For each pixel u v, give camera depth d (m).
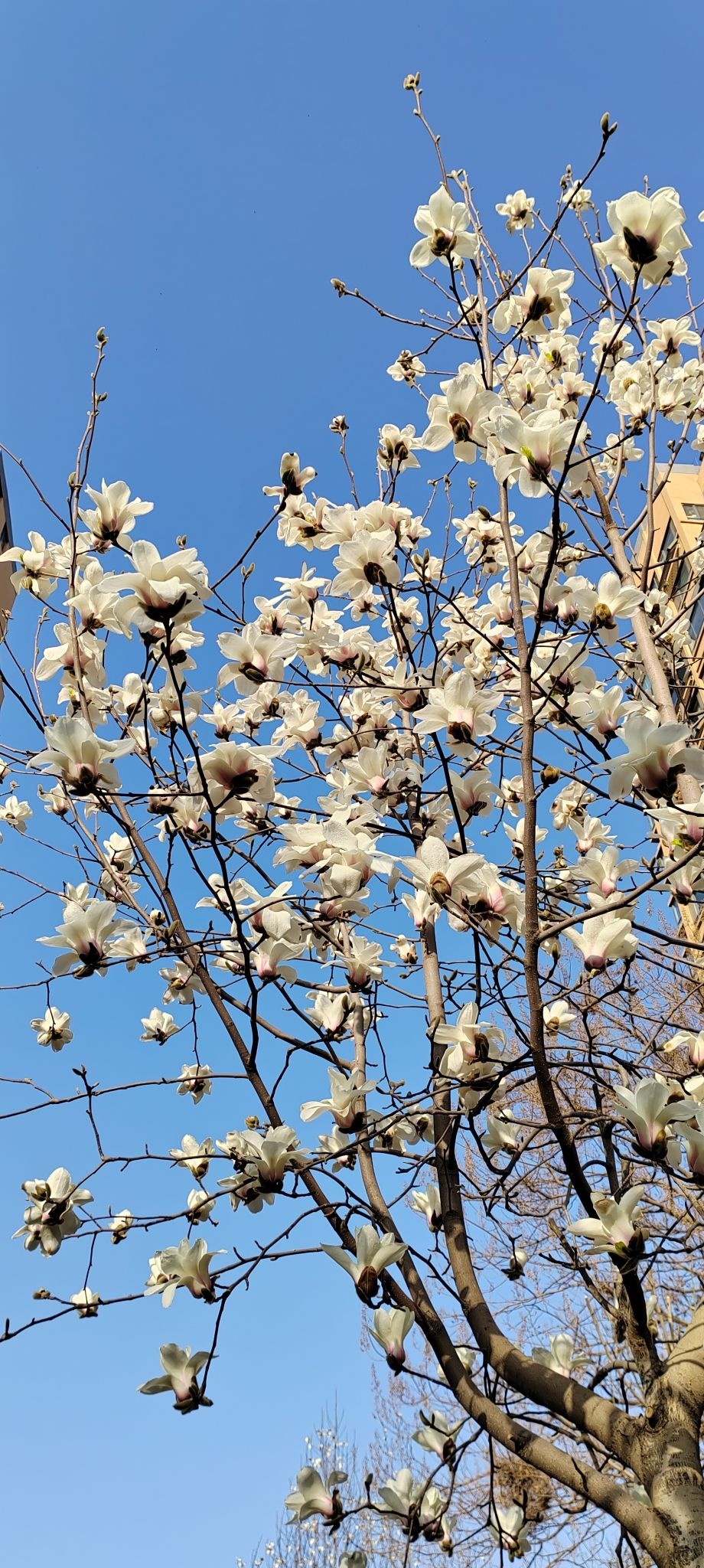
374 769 2.16
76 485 2.02
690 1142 1.38
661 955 1.83
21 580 2.21
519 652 1.61
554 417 1.59
